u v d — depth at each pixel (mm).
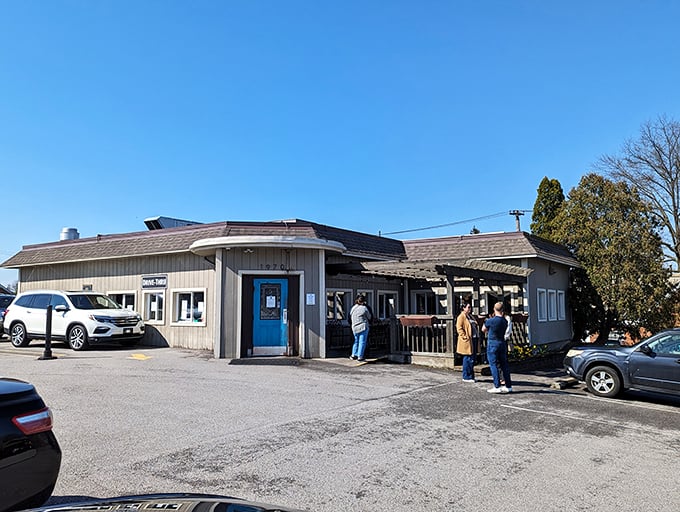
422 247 20344
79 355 13922
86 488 4555
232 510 2119
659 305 19984
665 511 4410
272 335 14055
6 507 3164
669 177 26969
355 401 8578
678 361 9422
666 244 26906
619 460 5824
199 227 16484
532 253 17188
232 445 5945
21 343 16484
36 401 3547
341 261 15672
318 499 4477
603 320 20688
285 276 14250
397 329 13992
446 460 5656
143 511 2129
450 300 13023
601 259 20625
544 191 28641
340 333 16000
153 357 13664
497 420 7613
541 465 5574
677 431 7277
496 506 4441
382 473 5184
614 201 20812
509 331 14109
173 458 5438
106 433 6332
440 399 9008
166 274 17219
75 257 19234
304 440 6230
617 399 9953
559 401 9242
